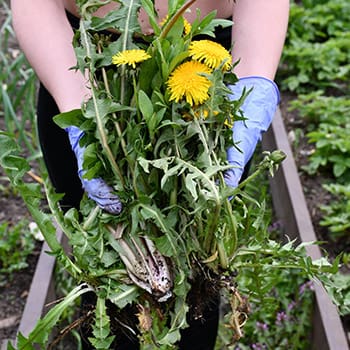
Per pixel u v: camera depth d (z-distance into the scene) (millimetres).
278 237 3506
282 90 4699
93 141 1754
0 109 4289
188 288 1769
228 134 1754
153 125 1655
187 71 1654
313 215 3611
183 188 1694
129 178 1742
